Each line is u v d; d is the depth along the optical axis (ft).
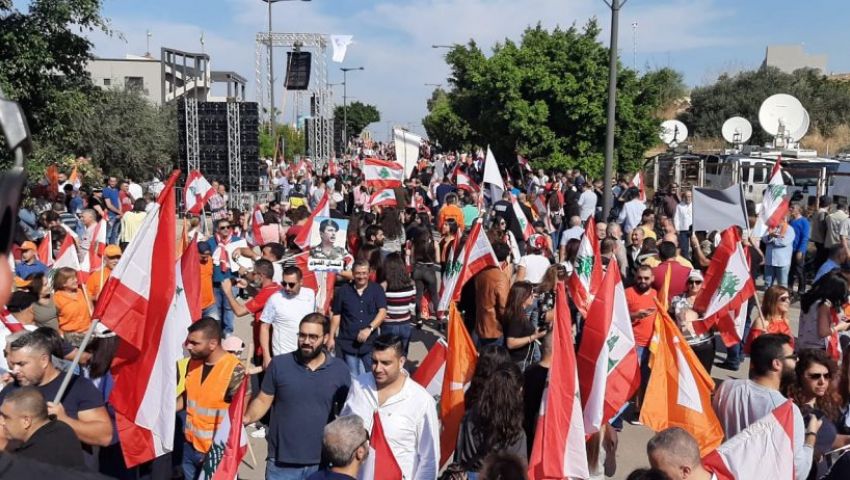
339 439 13.66
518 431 15.90
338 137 209.36
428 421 16.56
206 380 18.04
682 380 18.53
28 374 15.11
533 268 32.68
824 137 156.87
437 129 159.22
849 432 18.15
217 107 73.41
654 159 99.40
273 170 106.22
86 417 15.46
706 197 32.30
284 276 23.52
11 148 4.16
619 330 18.06
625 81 97.09
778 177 37.40
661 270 27.22
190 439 18.25
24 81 53.06
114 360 16.78
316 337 17.24
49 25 53.16
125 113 101.81
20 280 26.55
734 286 25.63
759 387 16.60
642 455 24.54
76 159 78.95
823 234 49.47
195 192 51.62
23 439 12.85
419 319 39.58
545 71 97.45
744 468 14.49
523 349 24.39
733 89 165.48
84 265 35.45
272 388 17.52
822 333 23.52
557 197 63.52
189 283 23.07
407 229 48.06
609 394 18.07
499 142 102.63
